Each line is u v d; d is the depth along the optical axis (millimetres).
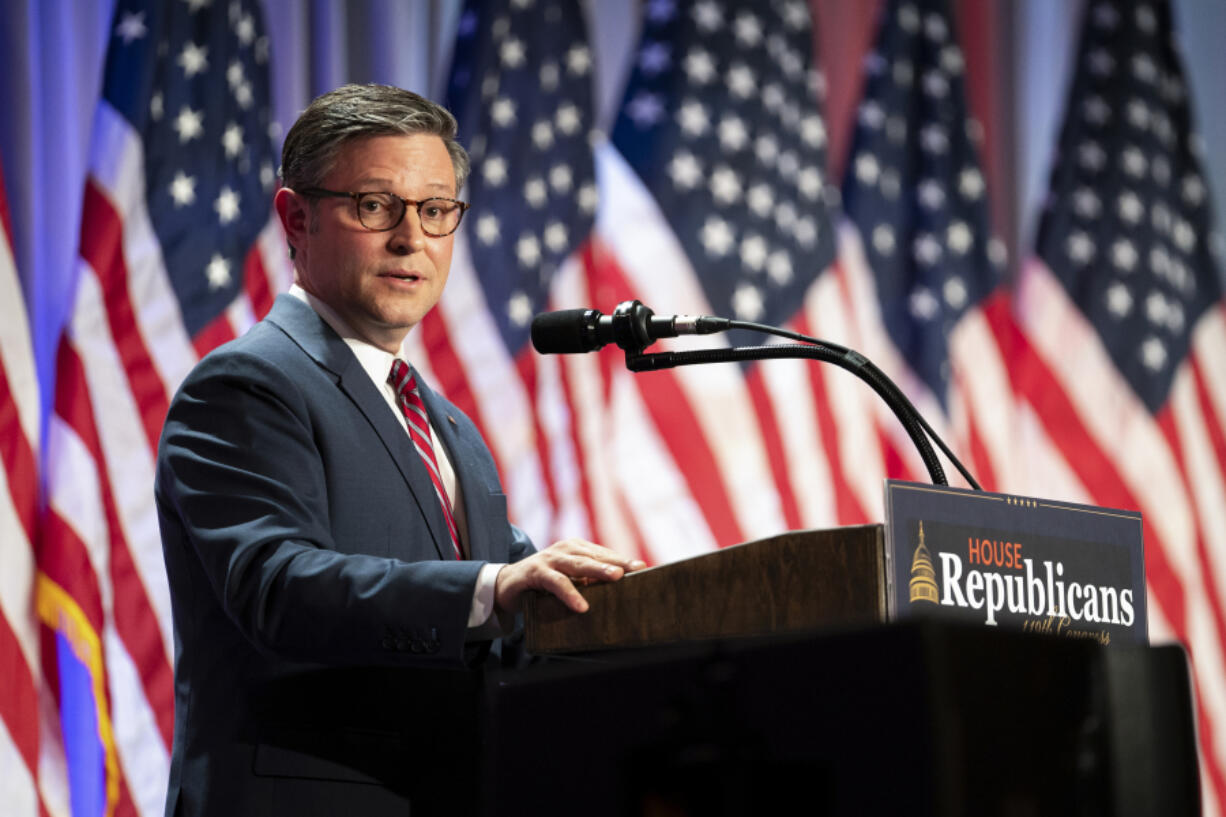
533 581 5246
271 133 14062
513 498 14500
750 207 16312
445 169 7016
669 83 16438
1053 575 4930
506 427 14586
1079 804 4098
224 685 6125
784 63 16922
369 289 6785
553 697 4949
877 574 4527
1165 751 4391
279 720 5996
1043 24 18922
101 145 13016
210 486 6016
